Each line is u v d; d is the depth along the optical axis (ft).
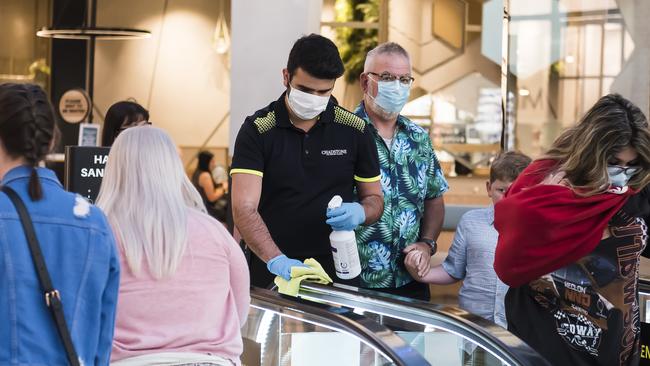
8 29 43.19
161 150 9.09
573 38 29.45
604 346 10.34
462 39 35.65
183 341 9.01
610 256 10.25
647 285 13.34
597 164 9.83
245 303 9.74
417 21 35.73
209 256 9.25
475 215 14.61
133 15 43.57
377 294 11.71
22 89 7.95
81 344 7.88
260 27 21.56
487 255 14.29
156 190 9.00
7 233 7.70
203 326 9.12
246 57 21.68
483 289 14.33
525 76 30.12
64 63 43.11
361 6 35.63
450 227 23.63
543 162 10.48
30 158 7.94
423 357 10.08
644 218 10.59
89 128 20.56
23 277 7.68
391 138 14.43
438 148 35.81
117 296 8.18
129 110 16.31
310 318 11.11
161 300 8.96
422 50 35.83
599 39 28.91
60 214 7.91
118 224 8.91
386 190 14.28
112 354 8.81
